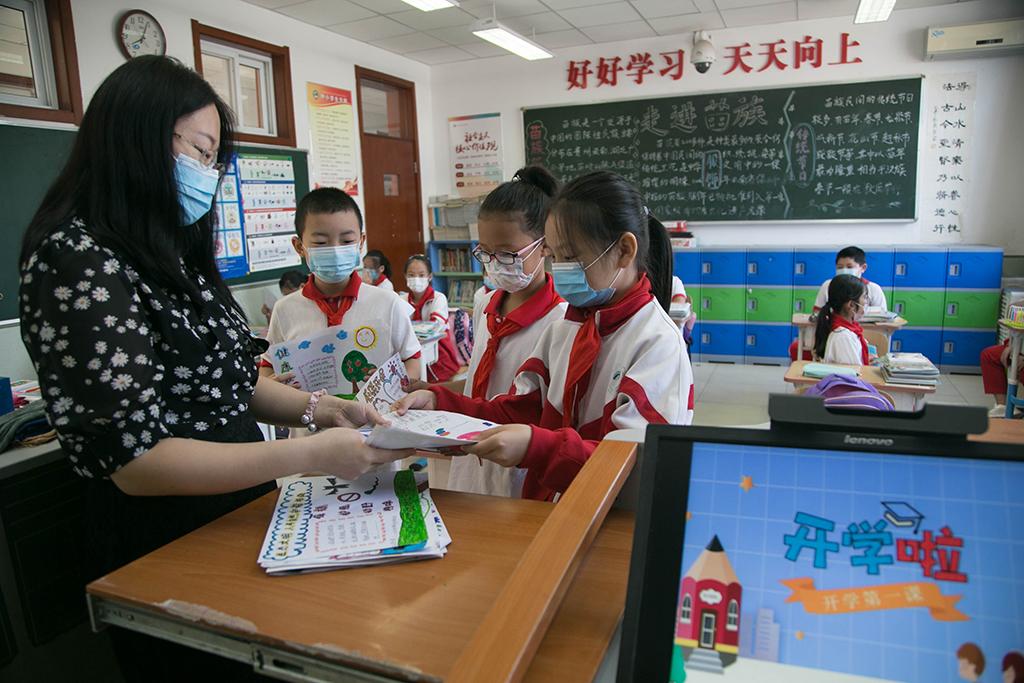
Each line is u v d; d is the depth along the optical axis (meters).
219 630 0.59
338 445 0.79
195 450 0.75
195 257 1.00
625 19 5.40
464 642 0.55
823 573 0.48
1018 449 0.48
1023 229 5.27
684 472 0.53
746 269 5.76
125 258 0.80
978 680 0.44
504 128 6.62
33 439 1.18
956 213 5.39
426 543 0.70
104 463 0.74
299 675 0.57
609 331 1.10
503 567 0.67
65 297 0.73
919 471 0.49
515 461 0.90
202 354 0.87
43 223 0.79
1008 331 3.74
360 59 5.79
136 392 0.74
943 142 5.32
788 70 5.60
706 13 5.27
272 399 1.09
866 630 0.46
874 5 4.59
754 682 0.47
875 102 5.41
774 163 5.79
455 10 5.02
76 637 1.22
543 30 5.67
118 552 0.89
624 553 0.76
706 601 0.49
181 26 4.16
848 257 4.55
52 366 0.74
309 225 1.83
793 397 0.53
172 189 0.85
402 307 1.91
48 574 1.16
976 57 5.13
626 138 6.21
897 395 2.88
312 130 5.31
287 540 0.72
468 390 1.67
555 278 1.14
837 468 0.51
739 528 0.51
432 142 6.91
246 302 4.61
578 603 0.66
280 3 4.70
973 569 0.47
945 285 5.23
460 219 6.68
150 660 0.91
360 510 0.79
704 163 6.01
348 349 1.67
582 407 1.13
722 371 5.70
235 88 4.71
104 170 0.81
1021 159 5.16
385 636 0.56
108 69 3.73
